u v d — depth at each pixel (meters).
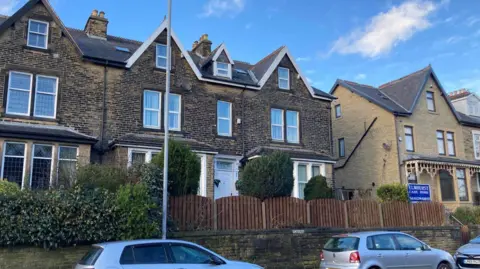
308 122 24.02
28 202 11.21
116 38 23.05
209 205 14.39
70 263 11.53
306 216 16.34
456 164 28.58
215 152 19.50
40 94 17.44
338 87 32.72
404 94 30.30
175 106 20.38
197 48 24.89
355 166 30.03
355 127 30.59
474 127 32.53
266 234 14.82
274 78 23.48
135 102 19.30
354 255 11.68
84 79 18.38
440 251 13.43
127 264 8.43
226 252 13.92
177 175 14.41
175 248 9.09
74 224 11.52
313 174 22.86
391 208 18.83
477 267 14.19
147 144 18.02
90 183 12.95
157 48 20.42
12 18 17.22
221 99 21.67
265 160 16.27
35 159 16.17
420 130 28.86
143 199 12.45
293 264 15.10
